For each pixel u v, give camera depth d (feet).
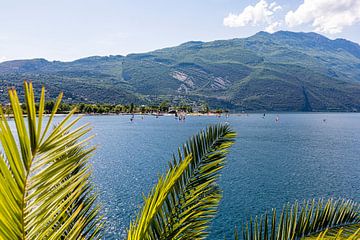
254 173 153.99
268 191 121.39
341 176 149.38
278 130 400.88
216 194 12.85
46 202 5.17
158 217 10.27
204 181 12.58
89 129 5.71
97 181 131.75
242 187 126.72
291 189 125.49
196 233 11.31
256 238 9.67
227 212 95.09
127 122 516.73
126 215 89.45
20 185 4.82
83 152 5.80
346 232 9.71
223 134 14.06
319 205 10.42
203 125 449.48
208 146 13.60
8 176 4.76
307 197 113.80
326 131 398.83
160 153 208.03
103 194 111.24
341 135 349.00
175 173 6.44
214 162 12.84
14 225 4.83
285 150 232.53
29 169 4.87
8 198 4.76
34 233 5.00
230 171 158.81
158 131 361.30
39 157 4.94
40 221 5.06
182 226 10.67
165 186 6.12
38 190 5.03
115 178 137.90
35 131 4.91
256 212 95.14
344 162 185.78
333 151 229.45
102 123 490.08
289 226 9.71
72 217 6.18
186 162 6.56
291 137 321.73
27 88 4.86
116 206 97.71
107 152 214.90
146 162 176.65
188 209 10.69
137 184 126.93
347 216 10.30
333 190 124.67
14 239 4.84
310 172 157.48
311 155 210.79
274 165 175.22
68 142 5.32
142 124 472.03
